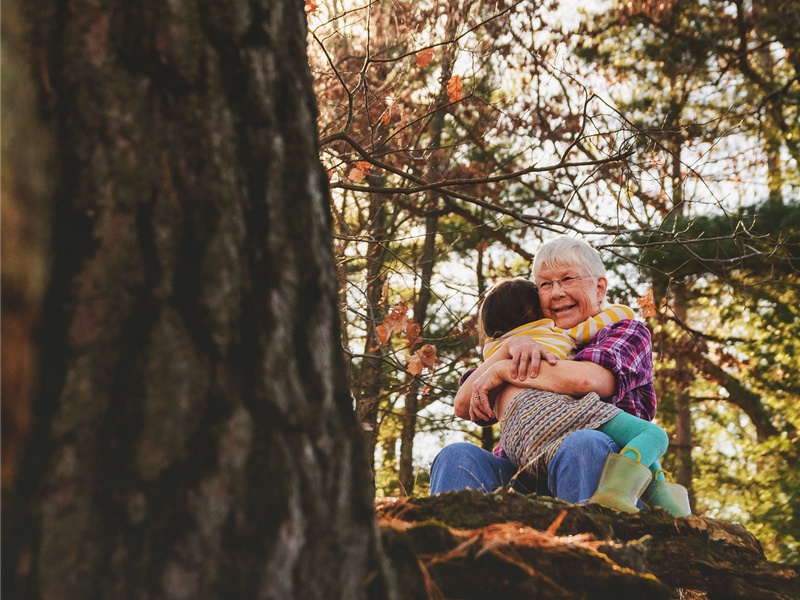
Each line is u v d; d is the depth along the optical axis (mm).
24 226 1005
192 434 1149
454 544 1671
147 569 1083
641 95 12945
